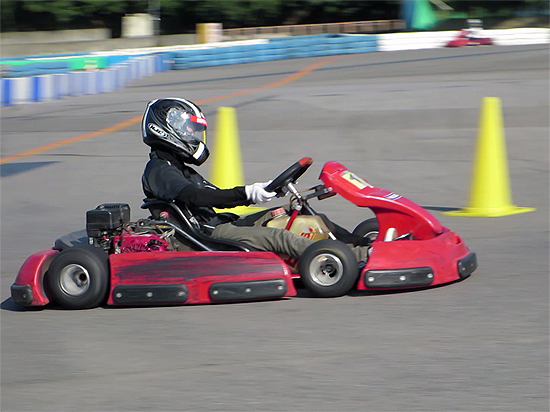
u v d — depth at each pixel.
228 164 8.92
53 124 16.72
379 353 4.28
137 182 10.86
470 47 35.66
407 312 4.96
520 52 30.62
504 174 8.39
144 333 4.84
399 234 5.65
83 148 13.77
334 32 48.16
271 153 12.68
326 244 5.27
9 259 7.20
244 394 3.82
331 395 3.77
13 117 18.23
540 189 9.56
